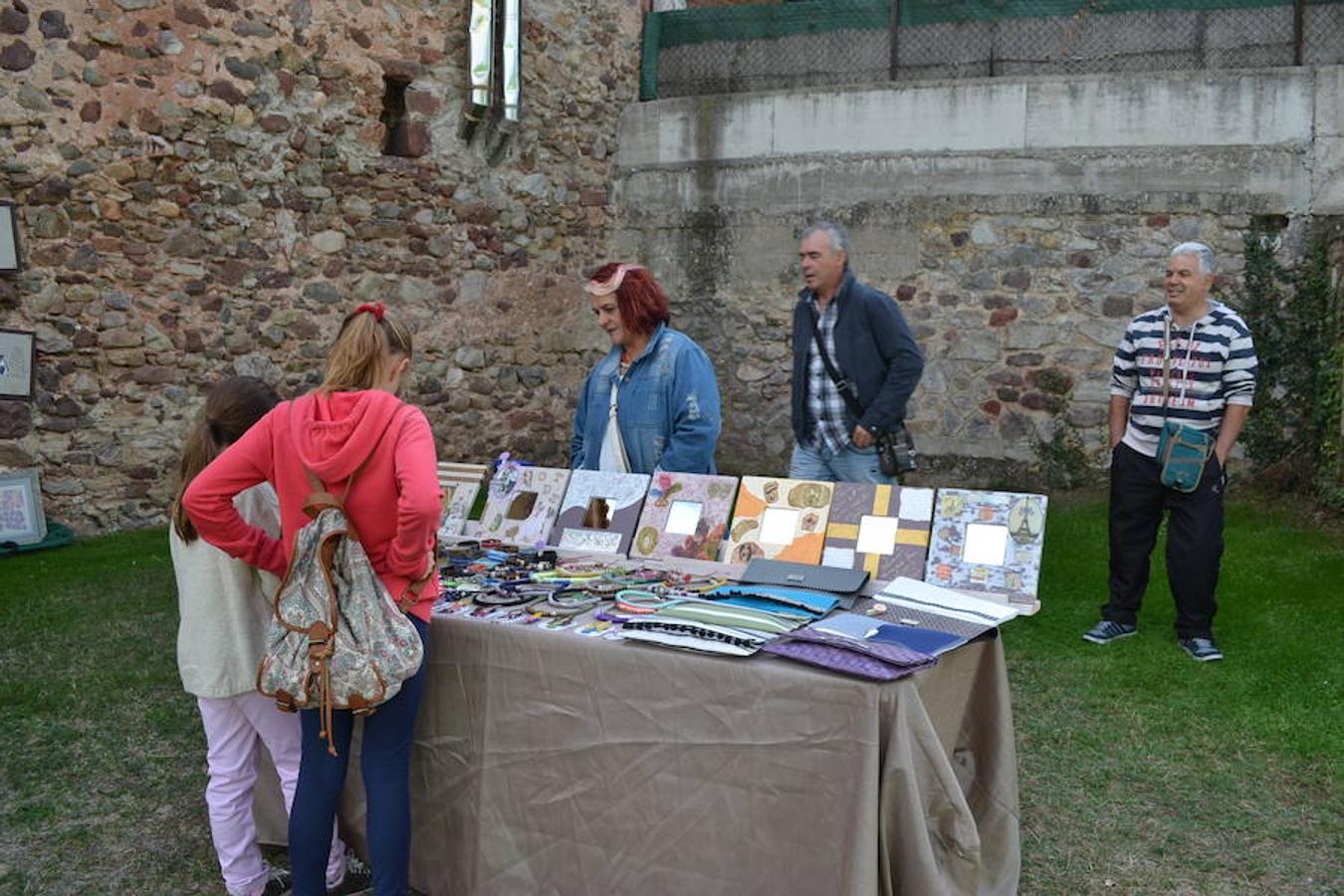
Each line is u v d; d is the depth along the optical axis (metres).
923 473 7.99
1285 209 7.05
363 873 2.65
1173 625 4.54
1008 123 7.63
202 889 2.68
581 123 8.64
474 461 8.22
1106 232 7.45
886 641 2.23
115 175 6.25
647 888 2.27
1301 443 6.96
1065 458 7.60
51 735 3.55
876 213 8.02
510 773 2.43
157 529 6.48
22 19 5.85
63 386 6.16
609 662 2.29
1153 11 7.52
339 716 2.26
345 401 2.20
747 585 2.70
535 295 8.52
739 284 8.52
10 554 5.76
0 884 2.68
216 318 6.74
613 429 3.59
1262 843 2.84
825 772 2.08
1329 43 7.17
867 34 8.24
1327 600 4.79
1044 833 2.89
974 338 7.82
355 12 7.22
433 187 7.78
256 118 6.81
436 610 2.55
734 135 8.44
